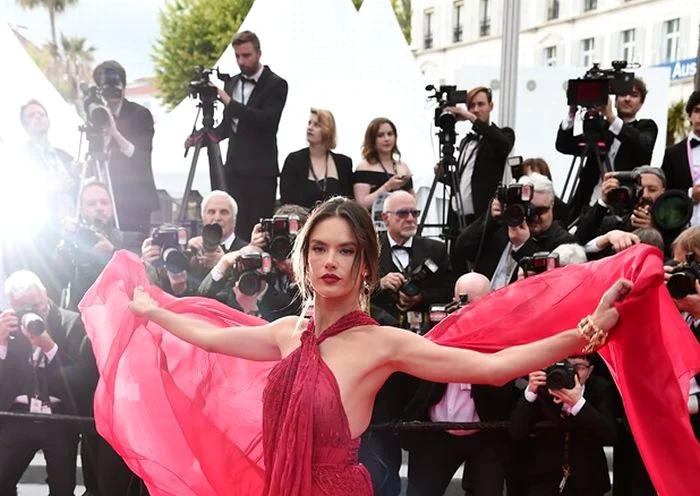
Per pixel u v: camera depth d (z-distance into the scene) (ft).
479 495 17.40
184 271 18.69
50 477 18.88
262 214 27.02
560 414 16.87
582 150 23.63
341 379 11.00
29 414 18.37
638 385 12.94
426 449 18.02
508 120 28.58
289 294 18.62
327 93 35.63
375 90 36.35
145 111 27.30
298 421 10.84
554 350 10.77
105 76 26.81
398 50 38.01
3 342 18.53
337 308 11.29
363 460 18.53
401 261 21.50
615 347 12.87
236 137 26.96
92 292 15.42
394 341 11.05
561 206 23.86
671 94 83.97
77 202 24.47
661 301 13.84
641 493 17.83
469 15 103.14
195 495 14.06
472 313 13.88
